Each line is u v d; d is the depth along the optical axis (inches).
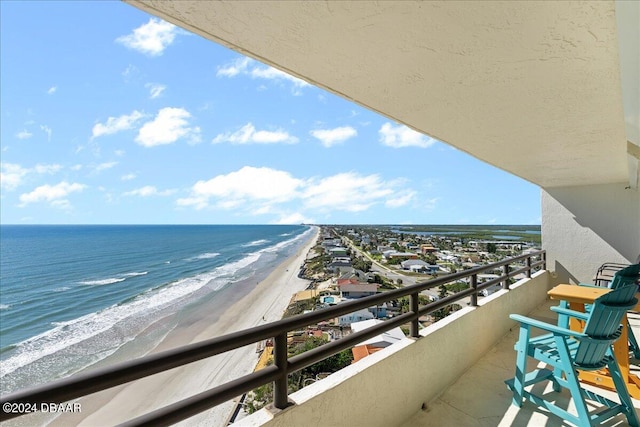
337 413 56.5
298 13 37.8
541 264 194.5
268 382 47.0
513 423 74.7
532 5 36.1
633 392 87.7
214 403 40.1
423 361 81.6
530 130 87.4
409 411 76.3
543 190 208.4
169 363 36.4
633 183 167.0
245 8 36.8
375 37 43.5
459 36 43.1
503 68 52.6
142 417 34.7
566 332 73.4
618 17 37.4
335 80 57.9
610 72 53.3
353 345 61.6
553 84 58.6
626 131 87.9
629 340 114.3
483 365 105.3
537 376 85.2
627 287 74.0
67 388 29.3
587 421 68.6
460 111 73.6
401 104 69.9
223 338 41.8
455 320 96.9
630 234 178.9
